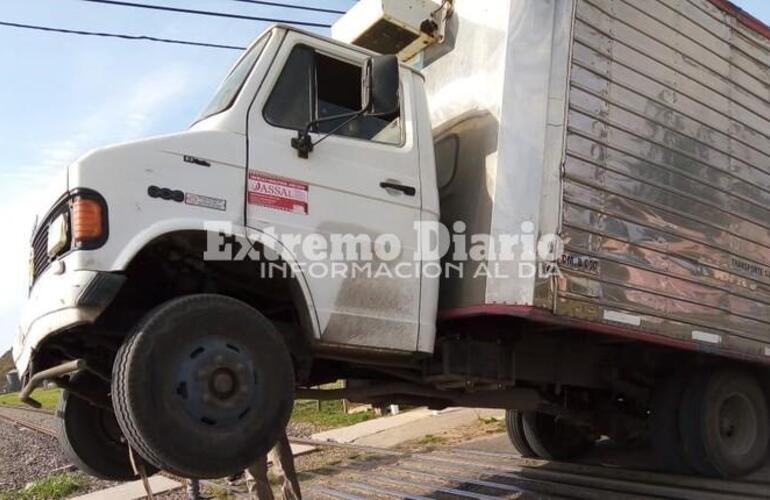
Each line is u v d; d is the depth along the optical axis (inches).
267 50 180.1
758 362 258.4
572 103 203.6
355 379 223.6
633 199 216.2
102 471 206.5
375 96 170.6
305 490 278.4
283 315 183.6
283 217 169.8
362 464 324.8
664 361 259.1
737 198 254.4
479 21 211.2
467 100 209.9
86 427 205.9
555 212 195.0
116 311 163.2
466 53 214.2
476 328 211.0
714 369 255.9
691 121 240.1
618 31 219.8
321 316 171.8
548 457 303.4
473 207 199.2
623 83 218.7
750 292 255.0
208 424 146.4
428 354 190.1
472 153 203.5
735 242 251.1
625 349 253.4
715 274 241.6
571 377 243.3
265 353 155.9
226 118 168.9
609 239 207.9
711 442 248.1
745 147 260.7
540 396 253.1
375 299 181.5
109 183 150.9
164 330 144.9
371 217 183.6
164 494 306.7
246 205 165.5
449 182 209.0
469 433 389.1
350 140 185.3
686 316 229.0
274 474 288.8
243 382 151.2
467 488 260.8
